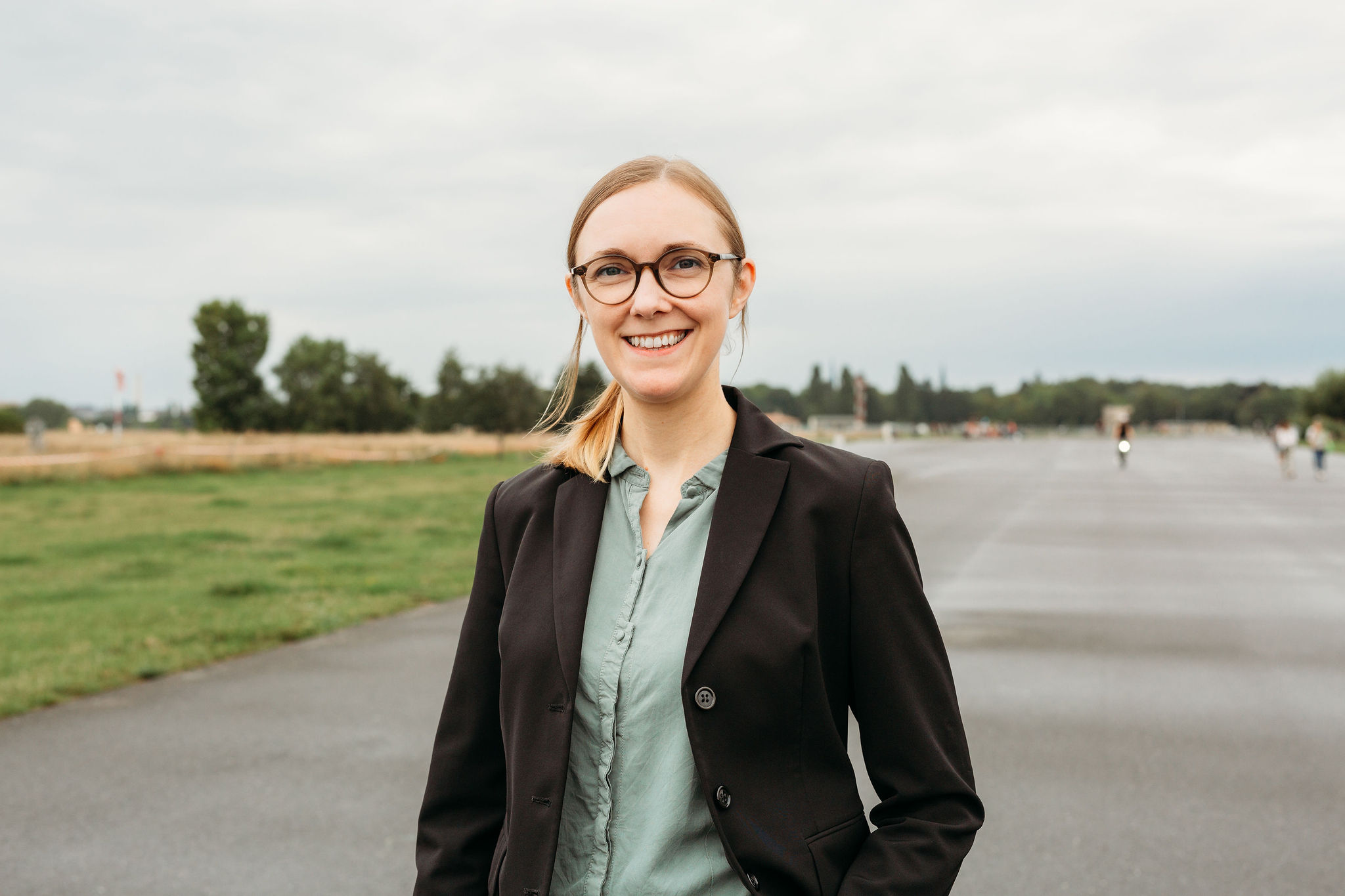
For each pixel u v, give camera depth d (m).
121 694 6.61
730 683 1.35
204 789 4.89
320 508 19.81
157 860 4.13
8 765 5.24
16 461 27.88
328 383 82.69
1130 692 6.66
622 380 1.49
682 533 1.46
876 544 1.43
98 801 4.75
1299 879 3.95
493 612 1.63
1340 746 5.52
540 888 1.39
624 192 1.49
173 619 8.85
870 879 1.38
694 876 1.35
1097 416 164.88
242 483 26.78
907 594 1.45
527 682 1.46
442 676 7.04
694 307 1.47
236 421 83.69
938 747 1.43
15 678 6.83
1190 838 4.32
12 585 10.77
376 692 6.64
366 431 82.75
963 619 9.11
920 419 155.25
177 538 14.82
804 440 1.53
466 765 1.63
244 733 5.77
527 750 1.45
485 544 1.65
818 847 1.38
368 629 8.63
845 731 1.51
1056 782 5.00
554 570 1.50
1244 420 168.88
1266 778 5.04
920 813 1.43
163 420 150.75
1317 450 32.84
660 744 1.39
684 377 1.47
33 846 4.25
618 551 1.49
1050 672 7.20
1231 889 3.88
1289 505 21.34
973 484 27.70
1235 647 7.97
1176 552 13.71
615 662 1.41
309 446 42.59
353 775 5.10
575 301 1.61
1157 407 165.75
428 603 9.91
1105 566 12.37
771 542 1.41
